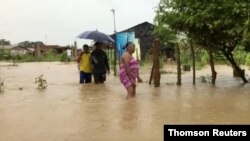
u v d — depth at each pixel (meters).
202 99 12.40
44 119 9.77
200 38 16.72
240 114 9.92
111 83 18.30
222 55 19.06
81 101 12.53
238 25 14.49
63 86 17.19
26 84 18.23
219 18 14.69
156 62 16.11
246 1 14.13
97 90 15.47
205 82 17.88
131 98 12.91
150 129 8.58
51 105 11.81
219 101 11.94
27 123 9.36
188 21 15.47
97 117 9.91
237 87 15.62
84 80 18.67
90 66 18.55
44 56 59.75
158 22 16.89
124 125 9.00
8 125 9.18
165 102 11.93
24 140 7.93
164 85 16.73
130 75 13.05
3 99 13.20
